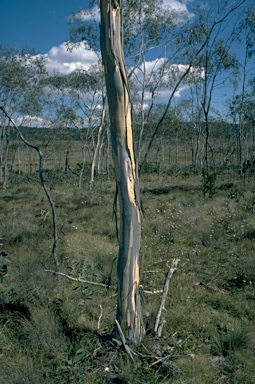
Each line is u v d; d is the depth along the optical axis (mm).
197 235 8102
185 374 3291
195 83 21906
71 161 68188
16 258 6051
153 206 11625
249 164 20328
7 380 3043
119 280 3484
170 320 4195
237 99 24141
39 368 3277
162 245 7391
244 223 8727
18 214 11156
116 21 3250
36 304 4277
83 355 3361
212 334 4039
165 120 28844
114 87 3256
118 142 3338
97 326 4012
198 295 5141
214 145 44594
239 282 5668
